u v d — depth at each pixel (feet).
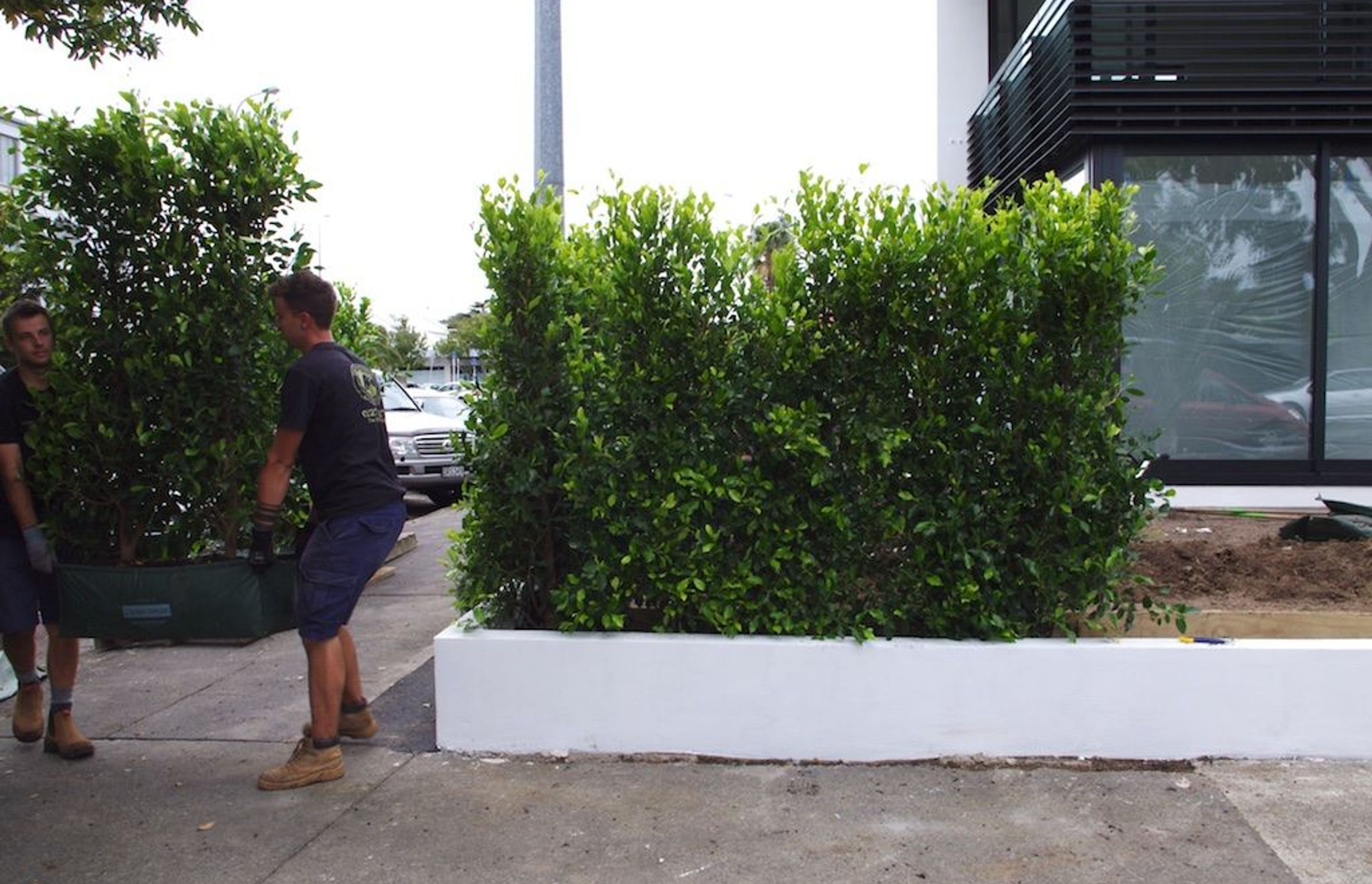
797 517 14.56
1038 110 33.24
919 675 14.28
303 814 13.05
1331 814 12.62
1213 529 26.76
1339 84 28.86
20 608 14.73
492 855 11.94
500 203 14.64
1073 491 14.14
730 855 11.87
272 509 14.15
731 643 14.44
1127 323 30.78
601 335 14.88
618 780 13.96
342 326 25.55
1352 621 16.51
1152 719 14.19
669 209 14.62
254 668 19.71
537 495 14.60
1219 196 30.32
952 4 44.37
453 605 15.62
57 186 16.02
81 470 15.61
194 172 16.12
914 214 14.53
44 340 15.06
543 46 26.03
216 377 16.11
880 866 11.60
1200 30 29.04
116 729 16.42
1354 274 30.35
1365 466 30.32
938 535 14.48
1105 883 11.18
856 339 14.65
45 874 11.66
